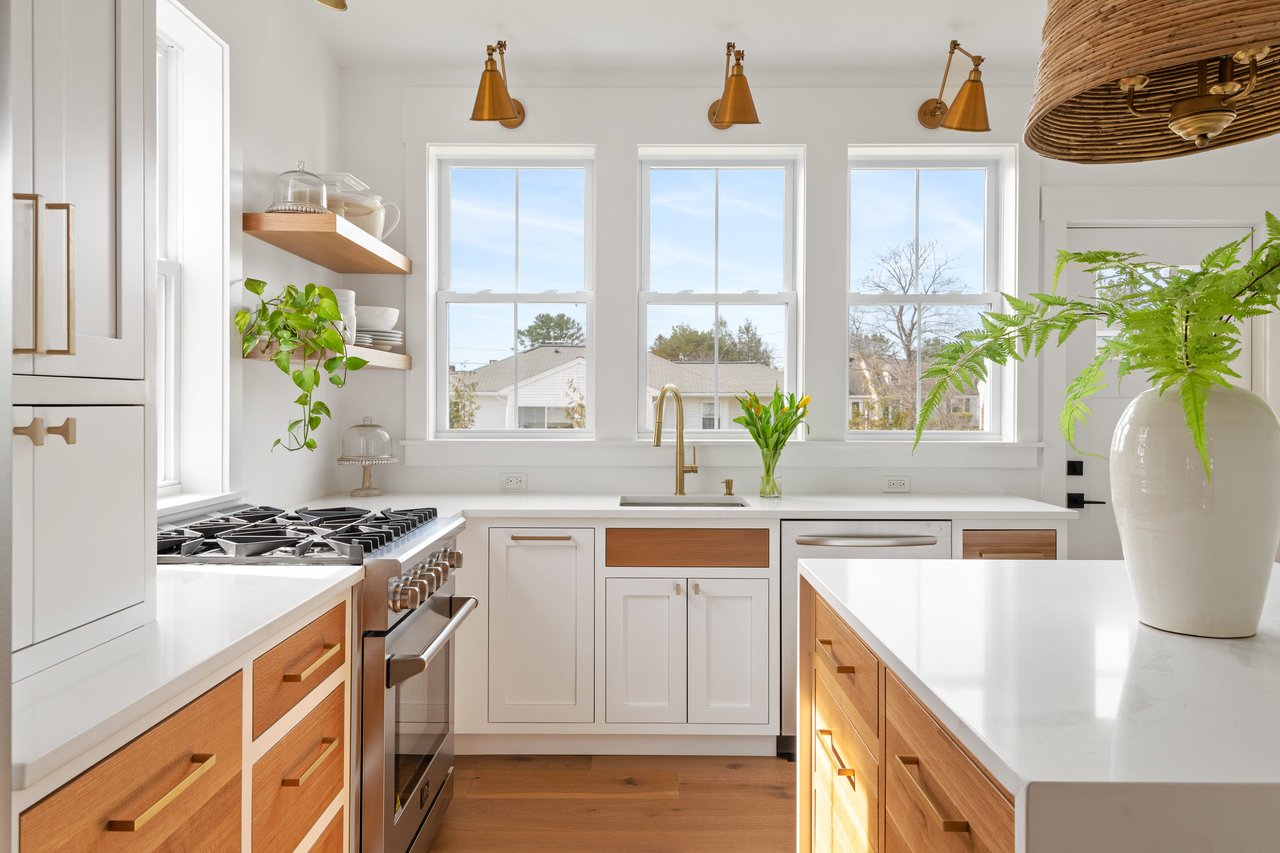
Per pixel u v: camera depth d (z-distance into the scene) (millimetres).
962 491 3285
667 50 3104
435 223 3363
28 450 981
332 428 3133
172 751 1007
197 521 2062
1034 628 1163
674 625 2707
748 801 2443
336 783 1588
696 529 2707
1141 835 659
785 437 3074
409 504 2807
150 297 1231
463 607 2082
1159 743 742
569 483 3271
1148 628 1163
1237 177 3246
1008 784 692
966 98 2785
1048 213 3260
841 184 3262
